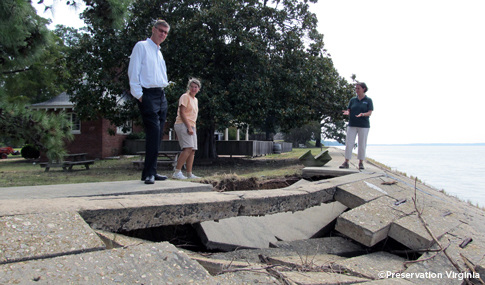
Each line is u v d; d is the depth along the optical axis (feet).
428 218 12.84
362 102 23.13
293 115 44.93
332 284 7.52
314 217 16.97
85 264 5.44
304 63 45.68
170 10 44.62
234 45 41.14
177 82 42.11
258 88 41.52
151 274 5.55
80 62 44.11
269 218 15.84
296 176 25.00
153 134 12.72
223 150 62.95
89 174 33.35
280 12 45.83
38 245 5.70
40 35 26.03
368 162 35.86
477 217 15.49
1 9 21.80
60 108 64.80
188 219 9.55
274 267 8.25
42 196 9.14
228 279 6.71
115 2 26.63
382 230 11.17
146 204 8.72
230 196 11.00
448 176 53.21
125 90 44.65
